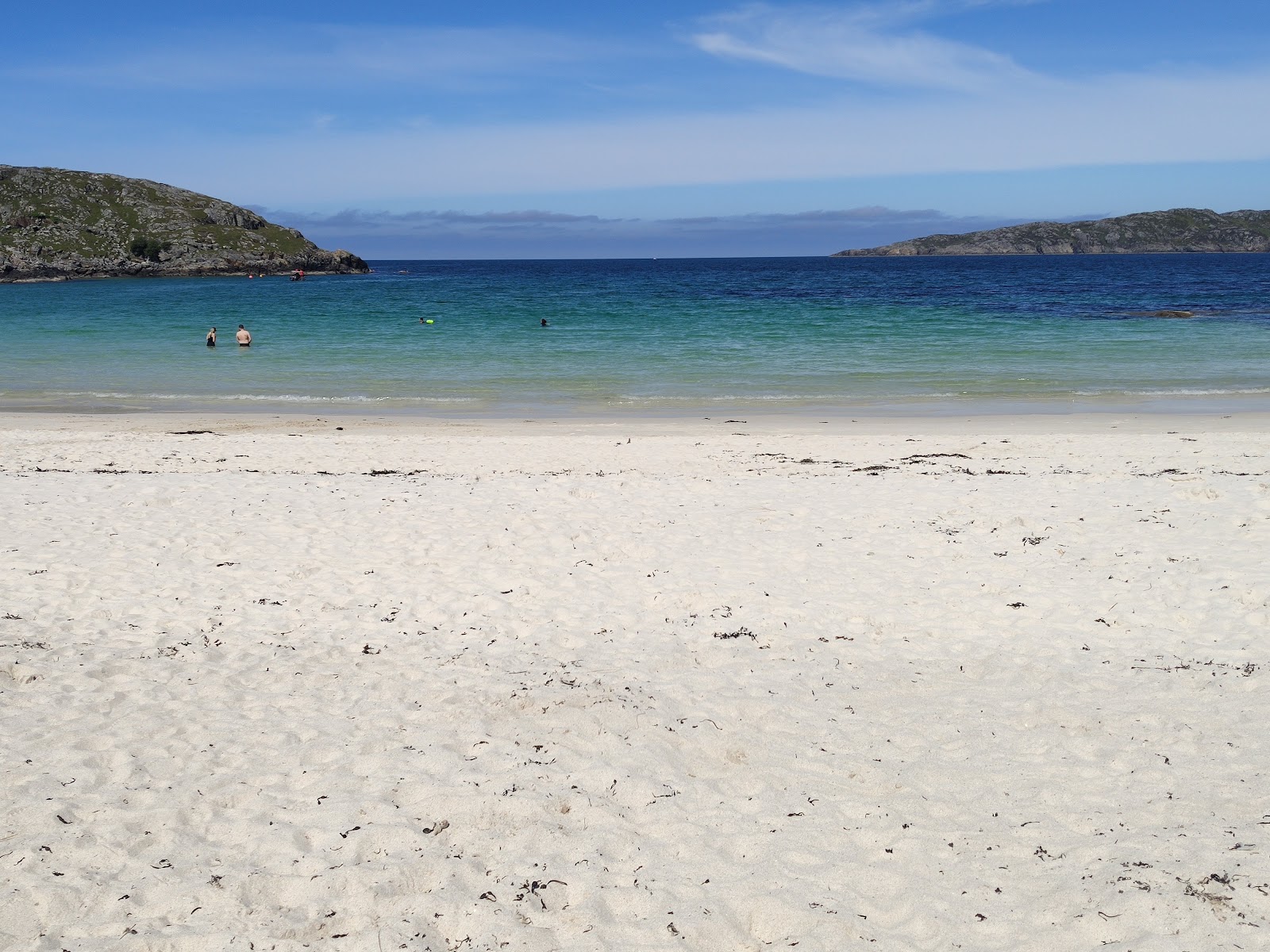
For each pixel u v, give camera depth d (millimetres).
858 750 6730
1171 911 4777
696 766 6523
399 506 12992
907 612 9320
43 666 7863
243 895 5000
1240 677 7719
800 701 7488
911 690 7734
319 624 9062
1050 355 31906
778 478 14805
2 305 65312
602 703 7293
